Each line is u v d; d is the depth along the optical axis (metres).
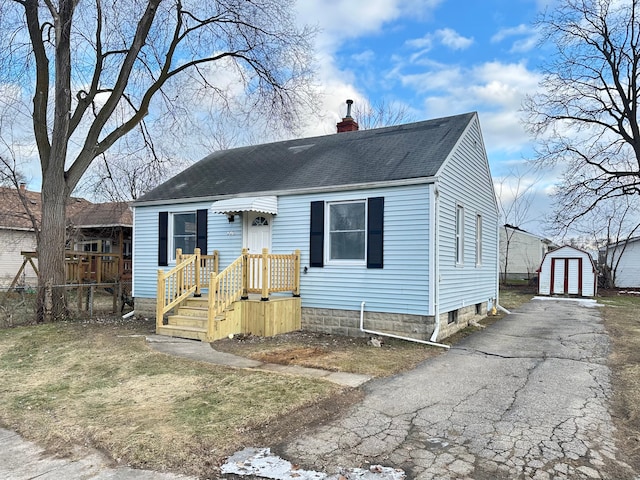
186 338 9.02
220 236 11.48
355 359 7.19
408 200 8.91
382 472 3.44
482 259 12.97
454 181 10.10
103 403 5.10
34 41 11.76
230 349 7.97
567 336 9.53
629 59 19.53
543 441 4.01
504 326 11.21
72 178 12.28
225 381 5.84
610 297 21.41
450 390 5.57
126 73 12.30
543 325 11.34
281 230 10.59
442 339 9.14
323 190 9.80
